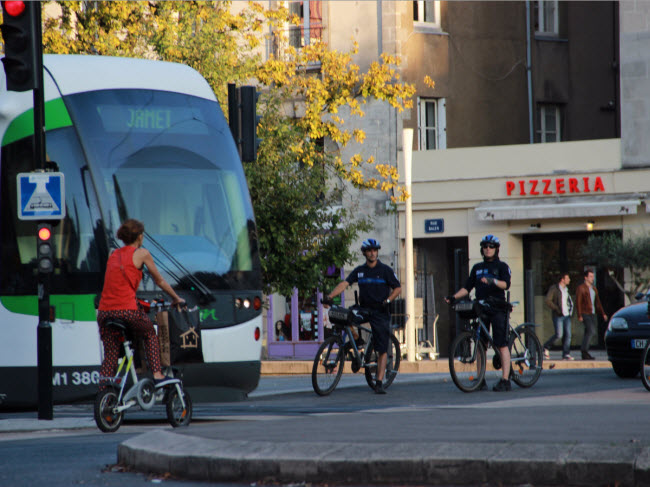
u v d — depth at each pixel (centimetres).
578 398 2562
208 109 2577
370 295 2964
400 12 5459
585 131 5891
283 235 4228
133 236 1952
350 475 1172
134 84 2491
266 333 5619
